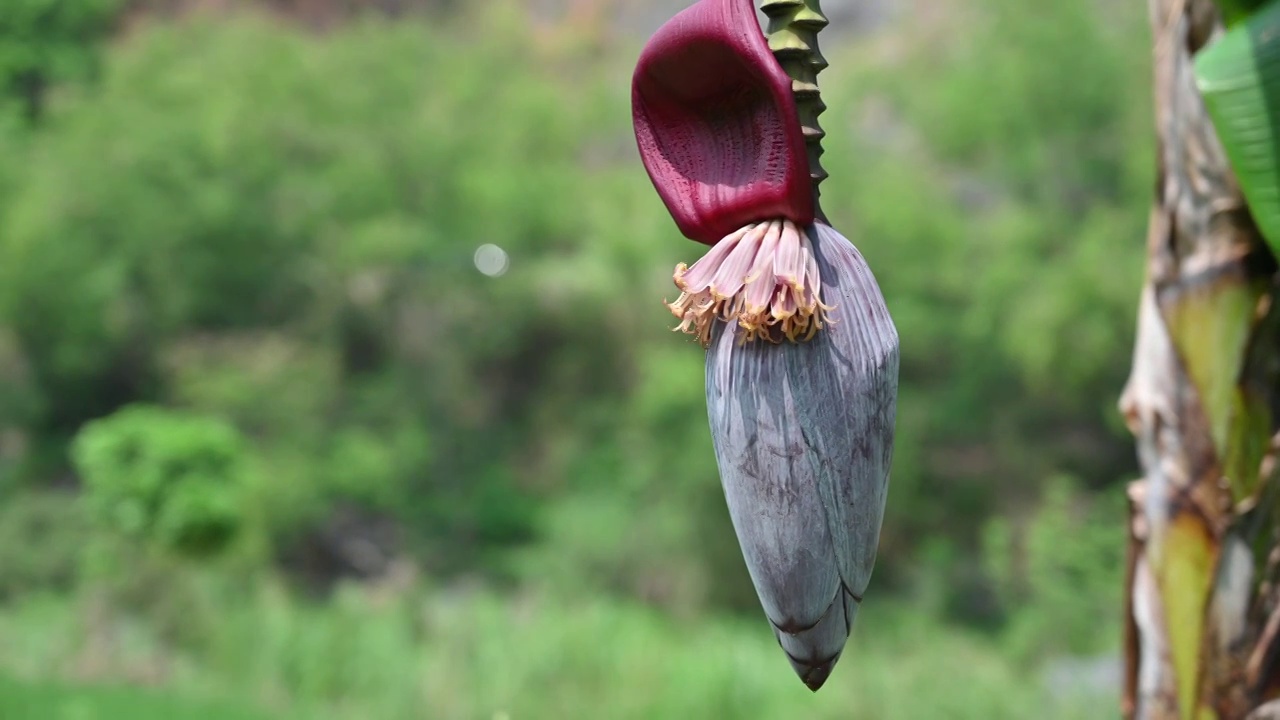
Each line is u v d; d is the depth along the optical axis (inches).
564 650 486.0
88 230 921.5
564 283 977.5
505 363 1003.3
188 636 506.6
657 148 48.1
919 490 815.7
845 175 884.0
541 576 781.9
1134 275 772.0
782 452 45.8
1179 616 82.7
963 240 845.8
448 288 984.3
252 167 957.8
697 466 776.3
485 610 556.7
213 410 871.1
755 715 430.9
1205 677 81.5
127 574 538.9
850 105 973.2
